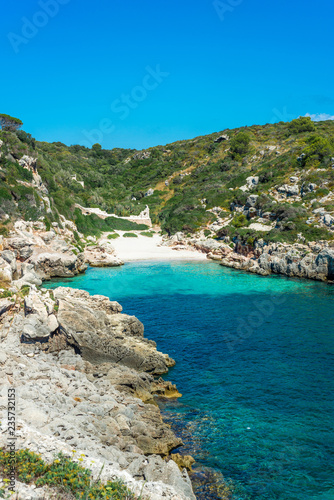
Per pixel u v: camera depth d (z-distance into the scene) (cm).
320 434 1880
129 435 1734
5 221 5694
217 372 2612
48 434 1435
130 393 2239
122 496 1107
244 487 1530
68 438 1445
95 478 1167
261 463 1673
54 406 1728
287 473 1609
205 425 1975
